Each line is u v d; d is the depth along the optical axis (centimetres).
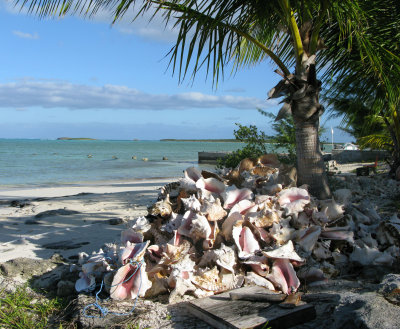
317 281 363
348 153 3222
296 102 456
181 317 313
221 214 404
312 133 461
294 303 300
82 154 6875
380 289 287
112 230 673
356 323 247
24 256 526
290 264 353
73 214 859
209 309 304
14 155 6038
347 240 396
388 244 417
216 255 362
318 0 449
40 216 839
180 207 453
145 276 356
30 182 2130
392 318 239
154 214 433
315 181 462
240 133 923
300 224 403
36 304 367
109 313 323
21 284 422
